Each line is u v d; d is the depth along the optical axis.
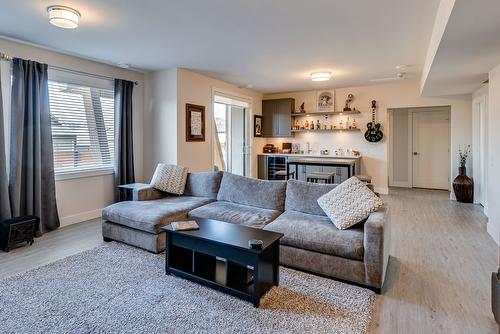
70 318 1.96
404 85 6.43
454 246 3.37
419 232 3.89
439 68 3.72
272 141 8.05
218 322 1.92
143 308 2.08
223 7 2.78
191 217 3.27
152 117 5.34
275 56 4.36
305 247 2.57
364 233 2.38
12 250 3.22
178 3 2.69
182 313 2.02
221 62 4.70
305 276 2.56
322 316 1.99
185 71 5.18
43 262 2.90
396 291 2.37
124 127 4.91
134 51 4.11
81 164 4.46
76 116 4.38
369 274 2.32
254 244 2.08
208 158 5.76
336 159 6.38
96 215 4.65
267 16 2.98
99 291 2.30
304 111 7.43
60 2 2.65
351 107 6.95
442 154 7.59
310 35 3.51
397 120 8.05
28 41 3.66
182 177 4.07
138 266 2.74
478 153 5.63
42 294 2.26
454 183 5.91
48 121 3.90
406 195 6.66
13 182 3.56
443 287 2.43
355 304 2.13
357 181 2.82
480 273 2.68
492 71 3.75
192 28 3.28
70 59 4.25
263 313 2.02
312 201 3.10
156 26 3.22
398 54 4.27
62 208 4.21
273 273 2.36
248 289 2.21
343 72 5.40
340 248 2.41
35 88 3.75
